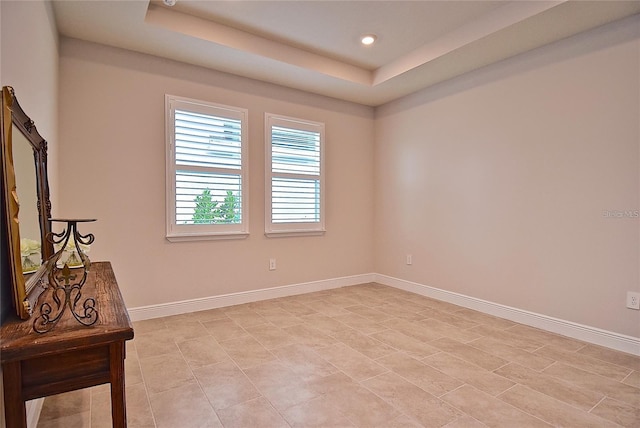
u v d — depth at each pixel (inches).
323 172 174.2
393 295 166.2
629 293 101.0
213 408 73.4
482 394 79.0
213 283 144.4
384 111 186.7
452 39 122.7
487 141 137.5
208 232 141.7
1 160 44.5
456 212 150.3
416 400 76.6
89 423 68.4
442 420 69.6
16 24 54.9
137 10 98.8
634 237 100.2
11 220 45.6
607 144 104.7
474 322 127.8
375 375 87.7
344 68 150.6
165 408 73.2
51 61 94.7
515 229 128.7
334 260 180.7
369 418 70.2
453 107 150.6
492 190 136.2
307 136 169.0
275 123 157.9
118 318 48.3
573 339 111.5
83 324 45.4
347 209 184.9
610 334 104.7
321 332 117.5
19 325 44.4
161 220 132.2
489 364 93.9
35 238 63.8
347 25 119.1
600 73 105.7
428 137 162.4
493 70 134.6
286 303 152.2
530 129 123.6
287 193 163.3
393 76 148.1
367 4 106.3
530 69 123.1
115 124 123.0
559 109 115.5
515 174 128.3
